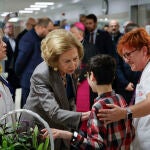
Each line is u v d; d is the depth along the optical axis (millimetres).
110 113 1385
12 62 5051
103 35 4211
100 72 1473
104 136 1390
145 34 1664
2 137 1332
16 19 6574
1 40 1938
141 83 1647
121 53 1725
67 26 6586
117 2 8836
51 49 1622
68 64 1646
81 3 11148
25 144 1318
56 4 11055
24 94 4066
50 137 1309
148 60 1677
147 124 1633
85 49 3736
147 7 7531
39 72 1689
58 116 1594
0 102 1751
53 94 1682
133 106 1442
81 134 1527
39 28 4004
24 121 1525
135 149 1712
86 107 2600
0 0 6430
